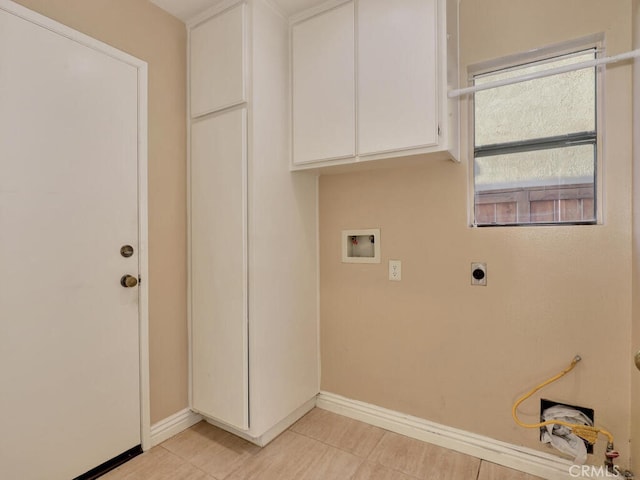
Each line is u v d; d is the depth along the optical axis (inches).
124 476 60.4
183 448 68.4
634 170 51.6
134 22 65.8
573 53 58.9
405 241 72.5
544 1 59.5
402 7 59.2
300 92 71.4
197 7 70.1
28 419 52.5
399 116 59.6
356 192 78.5
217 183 69.7
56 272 55.3
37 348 53.3
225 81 68.0
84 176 58.5
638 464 49.8
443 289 68.6
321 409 83.9
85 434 59.1
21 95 51.1
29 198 52.2
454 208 67.1
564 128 59.7
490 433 64.6
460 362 67.2
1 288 49.7
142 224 67.1
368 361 77.9
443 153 58.6
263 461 64.6
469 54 65.4
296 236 76.7
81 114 58.0
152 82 68.9
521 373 61.6
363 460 64.8
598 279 55.4
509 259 62.2
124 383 64.5
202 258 72.6
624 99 53.1
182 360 75.1
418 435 71.1
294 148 72.8
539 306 59.9
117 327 63.4
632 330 52.5
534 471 60.0
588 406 56.4
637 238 50.3
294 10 70.7
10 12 49.8
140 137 66.6
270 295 69.6
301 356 78.6
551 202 60.8
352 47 64.5
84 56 58.2
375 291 76.5
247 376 66.8
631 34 52.5
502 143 64.6
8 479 50.5
